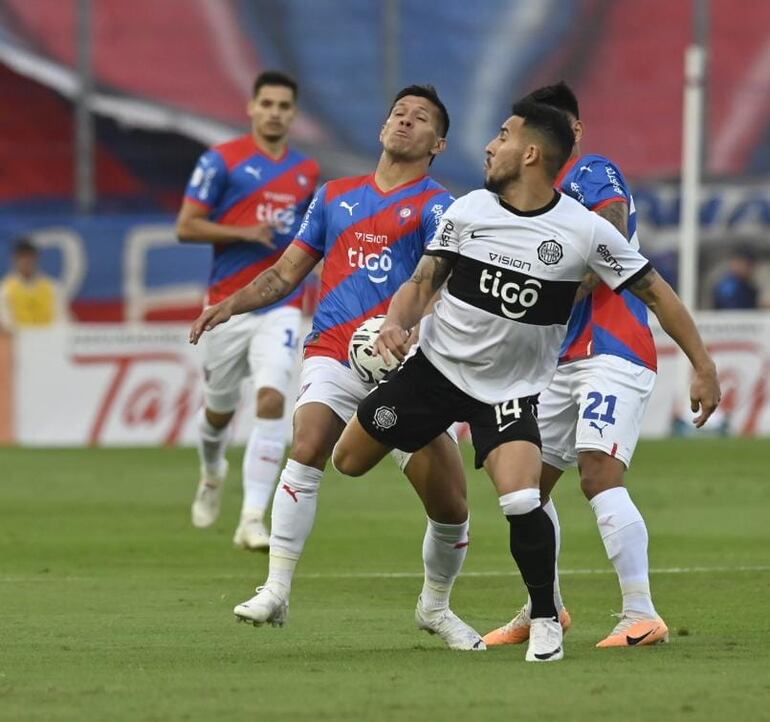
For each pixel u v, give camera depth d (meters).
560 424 25.36
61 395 69.12
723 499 48.84
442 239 22.16
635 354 24.86
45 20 87.69
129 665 21.72
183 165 88.62
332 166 88.81
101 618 27.44
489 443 22.27
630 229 25.38
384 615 28.05
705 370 22.23
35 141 87.88
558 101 25.59
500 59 89.38
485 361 22.28
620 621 24.31
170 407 69.00
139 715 17.58
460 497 23.67
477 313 22.09
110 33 88.06
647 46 89.31
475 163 89.19
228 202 40.53
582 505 47.62
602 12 89.31
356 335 24.66
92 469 58.62
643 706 17.88
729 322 71.12
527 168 21.91
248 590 31.61
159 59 88.31
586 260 22.06
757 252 88.31
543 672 20.62
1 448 67.12
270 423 38.41
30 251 82.25
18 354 69.12
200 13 88.19
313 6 88.75
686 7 89.12
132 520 44.66
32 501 49.22
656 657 22.36
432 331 22.59
